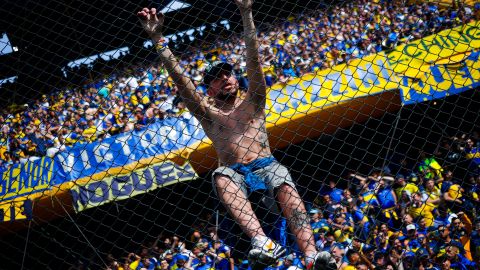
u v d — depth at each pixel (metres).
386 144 10.77
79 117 6.58
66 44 6.61
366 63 8.32
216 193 4.01
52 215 6.32
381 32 8.23
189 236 6.89
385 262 4.87
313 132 9.68
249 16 4.16
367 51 8.30
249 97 4.21
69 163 6.94
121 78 5.64
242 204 3.94
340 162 10.49
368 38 8.29
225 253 5.16
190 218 9.67
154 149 8.10
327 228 4.79
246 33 4.15
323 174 10.31
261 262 3.77
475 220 5.49
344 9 8.17
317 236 4.77
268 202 4.04
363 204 5.78
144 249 5.66
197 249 5.25
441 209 6.04
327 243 4.70
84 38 7.61
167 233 9.52
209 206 9.73
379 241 5.01
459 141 6.39
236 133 4.15
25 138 6.49
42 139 6.48
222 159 4.16
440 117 10.91
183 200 9.81
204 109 4.22
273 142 9.34
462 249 5.35
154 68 6.01
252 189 4.01
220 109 4.25
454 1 7.45
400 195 6.02
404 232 5.64
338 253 4.70
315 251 3.87
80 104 6.14
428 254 5.14
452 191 5.99
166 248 5.63
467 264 5.26
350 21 8.28
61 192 5.50
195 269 5.20
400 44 7.95
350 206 4.82
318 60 8.55
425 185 6.09
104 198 4.86
